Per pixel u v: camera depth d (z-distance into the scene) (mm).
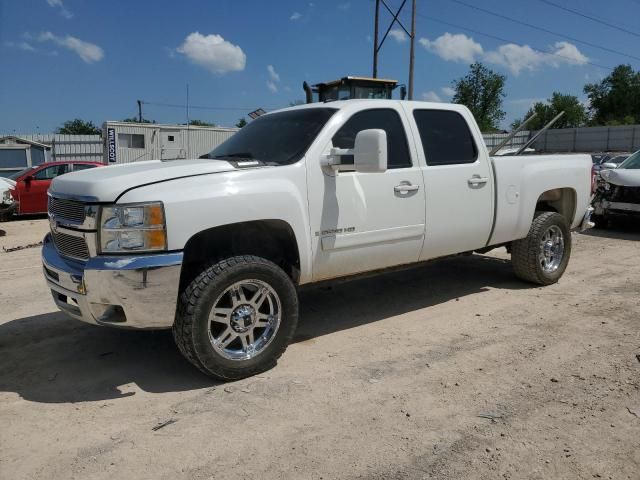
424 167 4855
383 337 4695
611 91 75250
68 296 3768
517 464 2828
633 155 11062
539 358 4156
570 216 6547
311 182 4133
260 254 4293
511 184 5590
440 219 4969
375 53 24609
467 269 7086
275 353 3996
